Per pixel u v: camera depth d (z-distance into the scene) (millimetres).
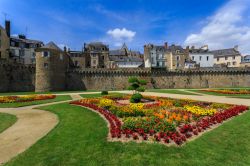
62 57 49250
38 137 9539
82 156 7105
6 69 43344
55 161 6832
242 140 8422
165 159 6742
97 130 9883
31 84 46188
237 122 11328
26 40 63781
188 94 32469
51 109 17203
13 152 7820
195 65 69000
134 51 90438
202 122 11070
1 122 12742
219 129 9945
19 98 24344
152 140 8297
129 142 8125
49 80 45531
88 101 20172
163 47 74438
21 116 14648
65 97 27953
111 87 53219
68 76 50781
